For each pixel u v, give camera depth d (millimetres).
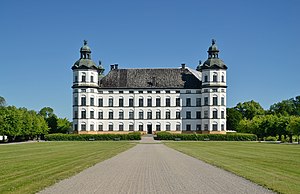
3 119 119625
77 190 22688
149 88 155500
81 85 150000
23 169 33531
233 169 33812
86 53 152500
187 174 30547
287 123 123938
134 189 23172
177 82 156500
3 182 25188
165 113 155125
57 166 36375
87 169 34094
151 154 55062
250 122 148625
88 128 150000
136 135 128250
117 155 52625
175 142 109812
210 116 149625
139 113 155625
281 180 26453
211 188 23531
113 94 155750
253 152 60031
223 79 150500
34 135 148750
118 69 160875
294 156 50500
